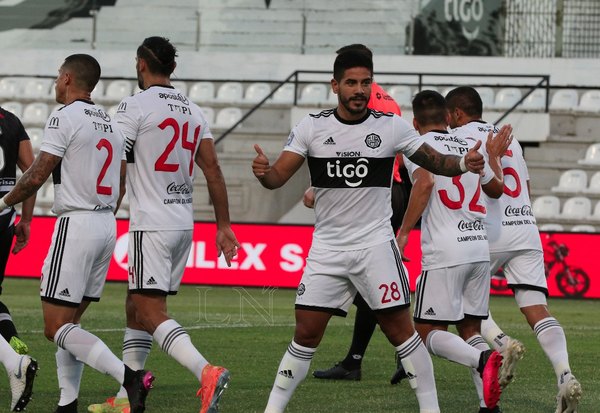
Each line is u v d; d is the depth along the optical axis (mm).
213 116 70062
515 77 67688
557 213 59875
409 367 18984
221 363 28000
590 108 65750
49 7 79938
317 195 18609
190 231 20359
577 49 73688
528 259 22547
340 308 18859
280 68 75875
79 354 19141
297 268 50812
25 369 19469
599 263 49344
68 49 79188
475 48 73812
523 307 22531
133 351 20812
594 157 63188
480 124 22484
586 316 42781
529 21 73375
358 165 18234
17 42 80000
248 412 21047
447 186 20859
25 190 19297
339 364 25766
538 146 65188
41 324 35750
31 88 75812
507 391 24094
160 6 79125
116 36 79250
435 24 74375
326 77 75250
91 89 20156
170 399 22484
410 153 18453
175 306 43438
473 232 21031
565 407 19781
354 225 18422
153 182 19922
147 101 20016
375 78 73562
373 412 21078
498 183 20609
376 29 76375
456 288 20906
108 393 23109
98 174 19672
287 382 18891
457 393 23781
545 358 29797
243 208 62500
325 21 77312
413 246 48750
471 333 21641
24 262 53594
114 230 20281
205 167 20797
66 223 19562
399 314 18734
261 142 66125
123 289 49719
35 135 70125
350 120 18328
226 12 78500
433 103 21031
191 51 77562
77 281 19594
